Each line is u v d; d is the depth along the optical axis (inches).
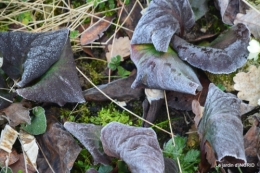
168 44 21.7
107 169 21.6
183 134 23.4
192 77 22.2
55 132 22.6
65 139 22.3
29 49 22.3
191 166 22.2
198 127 21.9
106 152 20.9
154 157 19.8
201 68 22.2
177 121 23.6
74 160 21.7
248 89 22.8
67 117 23.7
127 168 21.4
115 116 23.6
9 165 22.4
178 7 22.5
